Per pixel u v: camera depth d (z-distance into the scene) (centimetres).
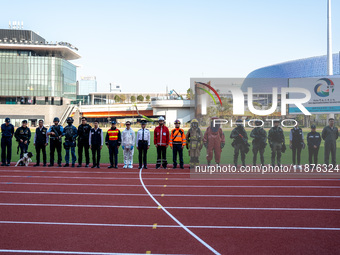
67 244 566
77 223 682
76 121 9156
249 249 544
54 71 9175
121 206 821
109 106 9244
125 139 1516
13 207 809
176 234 617
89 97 12594
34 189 1030
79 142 1541
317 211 778
